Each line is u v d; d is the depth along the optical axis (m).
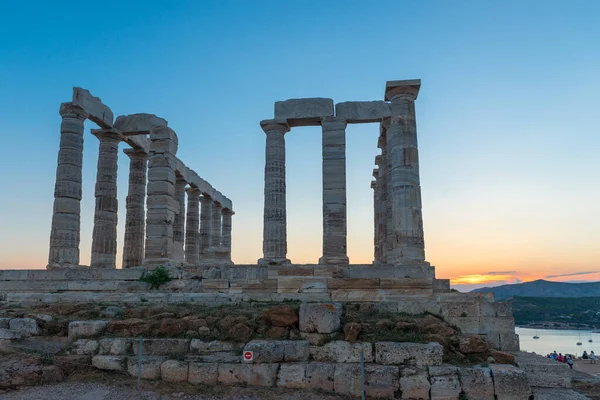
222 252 34.94
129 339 15.27
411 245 23.45
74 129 27.31
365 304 18.53
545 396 13.51
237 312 16.92
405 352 14.30
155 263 27.39
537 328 133.50
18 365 13.80
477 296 20.17
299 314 15.77
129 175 33.34
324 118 27.72
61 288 23.08
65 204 26.50
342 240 26.56
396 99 25.12
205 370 14.12
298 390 13.70
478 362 14.64
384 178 31.77
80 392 12.97
